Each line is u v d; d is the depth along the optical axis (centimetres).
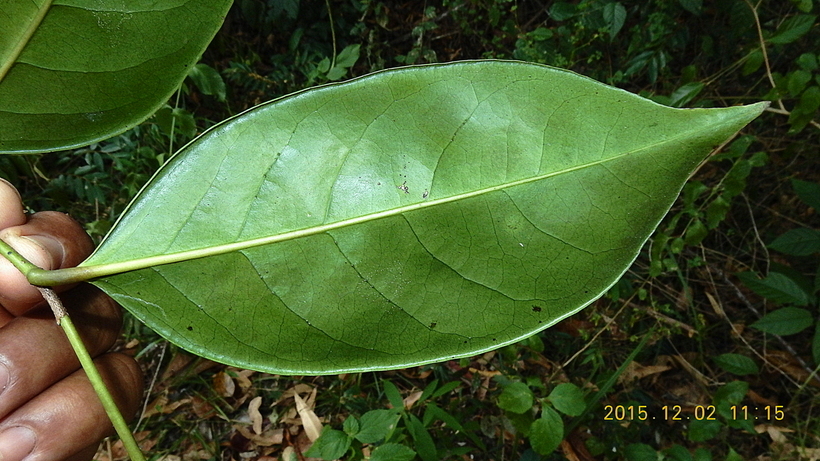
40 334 11
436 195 7
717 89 38
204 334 7
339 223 7
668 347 36
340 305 8
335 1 40
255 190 7
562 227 7
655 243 31
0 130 8
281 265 7
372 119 7
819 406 33
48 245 12
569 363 34
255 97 38
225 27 41
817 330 27
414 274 7
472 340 7
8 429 10
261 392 33
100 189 34
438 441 28
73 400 11
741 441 32
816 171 38
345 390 32
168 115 29
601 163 7
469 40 42
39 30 7
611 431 30
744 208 38
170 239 7
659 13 33
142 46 8
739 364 28
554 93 7
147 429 31
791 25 27
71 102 8
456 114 7
